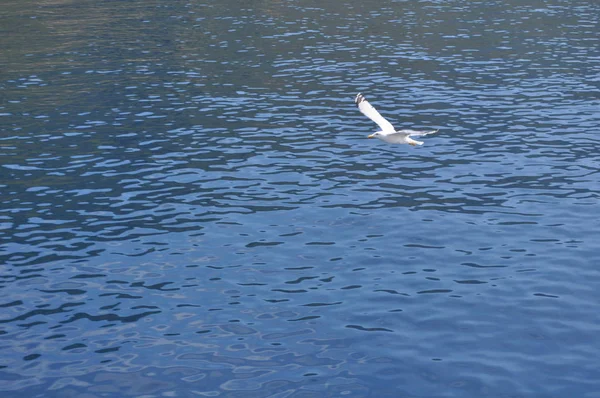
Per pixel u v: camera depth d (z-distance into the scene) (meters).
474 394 13.42
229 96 34.97
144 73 39.31
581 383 13.70
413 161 26.23
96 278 18.03
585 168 25.22
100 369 14.41
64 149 27.53
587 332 15.39
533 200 22.52
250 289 17.45
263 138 28.89
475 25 52.53
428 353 14.74
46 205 22.44
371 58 42.81
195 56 43.31
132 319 16.20
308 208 22.14
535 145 27.72
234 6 60.88
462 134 29.16
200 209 22.11
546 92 35.22
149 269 18.47
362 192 23.38
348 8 60.00
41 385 13.92
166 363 14.58
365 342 15.17
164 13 57.38
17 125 30.45
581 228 20.50
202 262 18.81
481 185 23.84
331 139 28.77
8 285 17.67
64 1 62.53
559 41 47.12
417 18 55.41
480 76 38.53
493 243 19.67
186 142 28.34
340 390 13.62
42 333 15.67
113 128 30.05
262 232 20.52
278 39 48.12
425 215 21.52
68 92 35.62
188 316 16.30
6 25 52.78
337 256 19.06
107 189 23.67
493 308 16.41
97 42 47.03
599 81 37.19
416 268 18.38
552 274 17.94
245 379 14.01
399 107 33.00
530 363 14.35
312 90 36.06
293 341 15.27
